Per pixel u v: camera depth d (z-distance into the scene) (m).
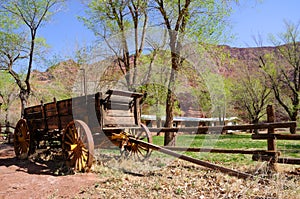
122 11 11.91
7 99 19.89
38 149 7.36
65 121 6.18
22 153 7.34
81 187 4.27
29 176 5.03
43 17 14.46
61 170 5.59
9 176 5.04
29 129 7.18
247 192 3.71
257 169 4.87
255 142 12.59
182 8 9.92
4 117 16.62
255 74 25.98
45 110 6.93
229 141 13.55
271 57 23.52
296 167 5.24
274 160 4.93
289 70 23.02
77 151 5.54
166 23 10.46
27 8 13.97
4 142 11.55
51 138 6.85
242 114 27.91
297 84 21.66
